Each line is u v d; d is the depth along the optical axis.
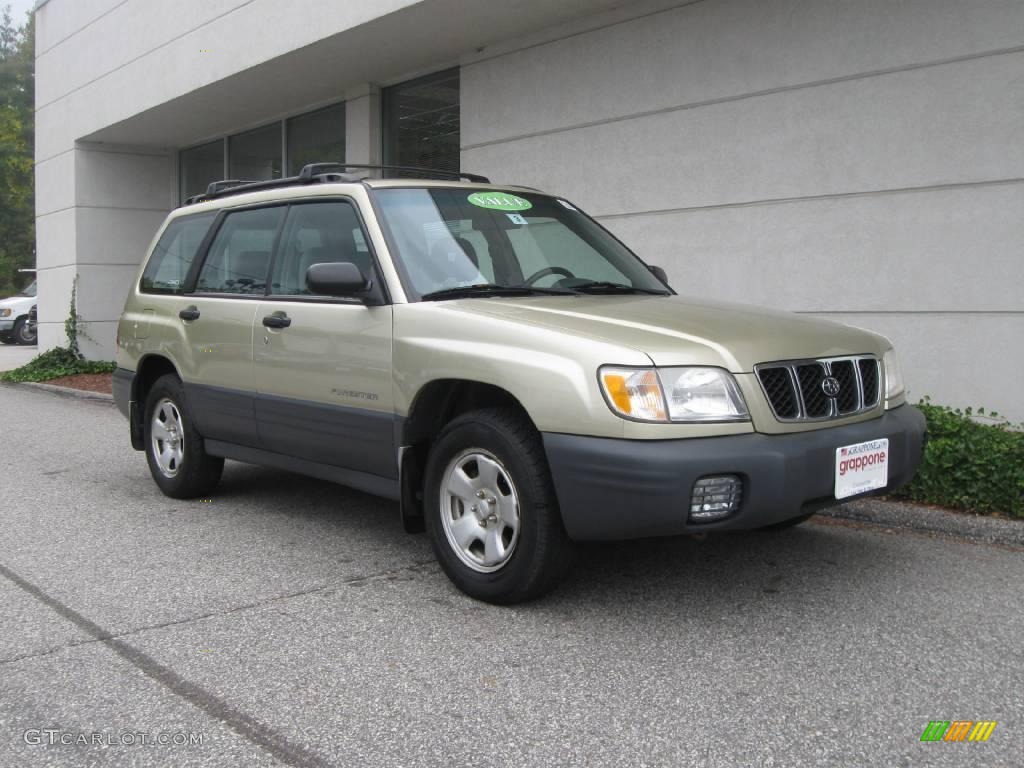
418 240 4.66
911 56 6.73
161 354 6.07
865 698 3.17
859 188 7.04
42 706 3.15
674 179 8.17
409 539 5.21
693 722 3.00
